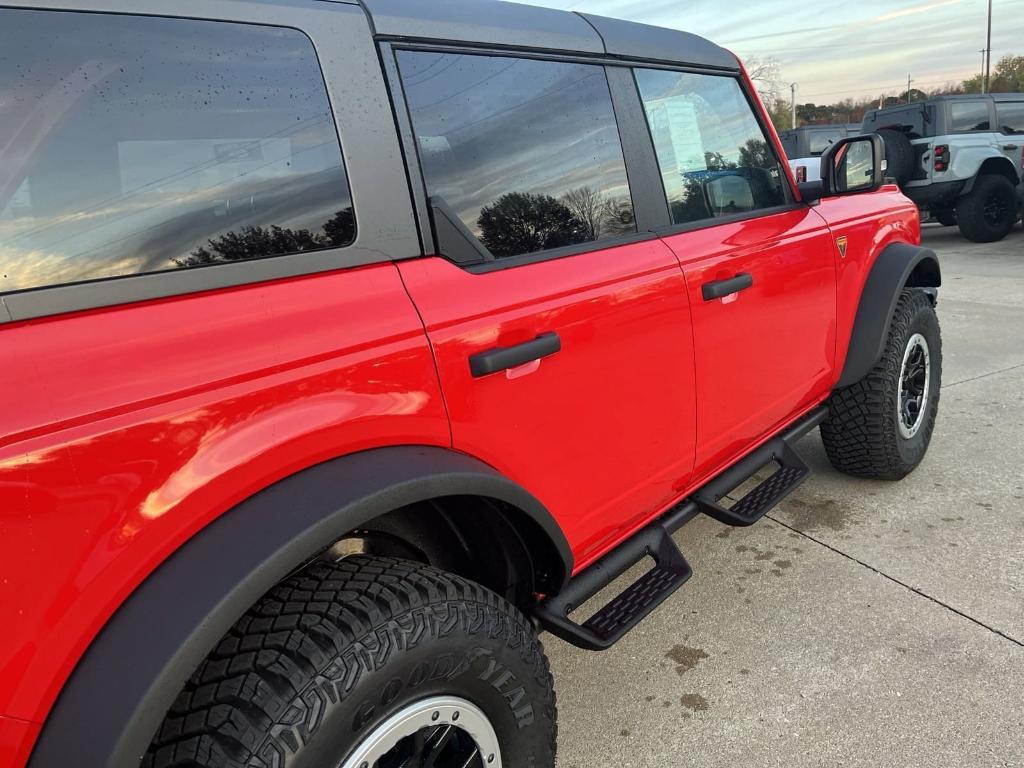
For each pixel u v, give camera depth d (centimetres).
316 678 117
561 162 191
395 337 141
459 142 167
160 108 122
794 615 258
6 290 105
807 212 282
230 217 128
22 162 109
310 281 136
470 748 145
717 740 205
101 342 109
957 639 236
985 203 1092
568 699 229
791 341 267
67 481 100
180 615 106
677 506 243
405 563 142
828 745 199
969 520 312
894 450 331
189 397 113
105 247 115
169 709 111
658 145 223
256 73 133
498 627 142
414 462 138
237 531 114
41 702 101
